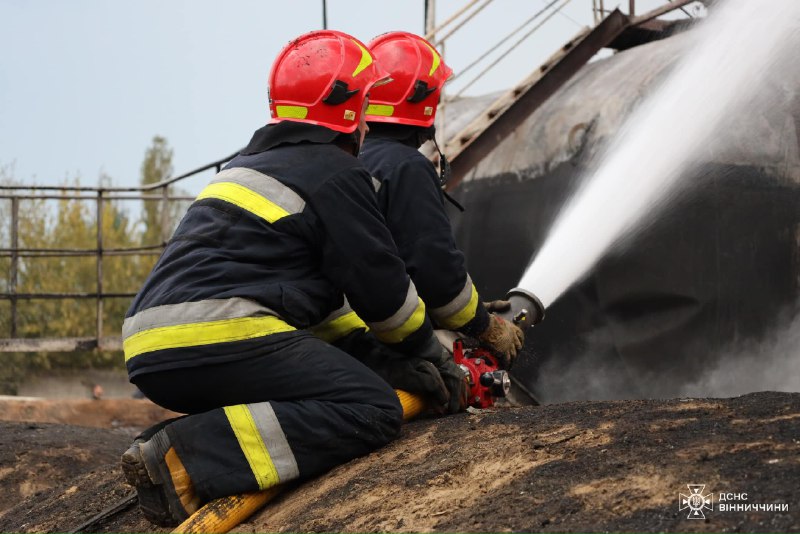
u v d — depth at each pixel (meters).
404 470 2.93
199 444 2.92
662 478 2.37
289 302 3.03
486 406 3.70
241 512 2.95
